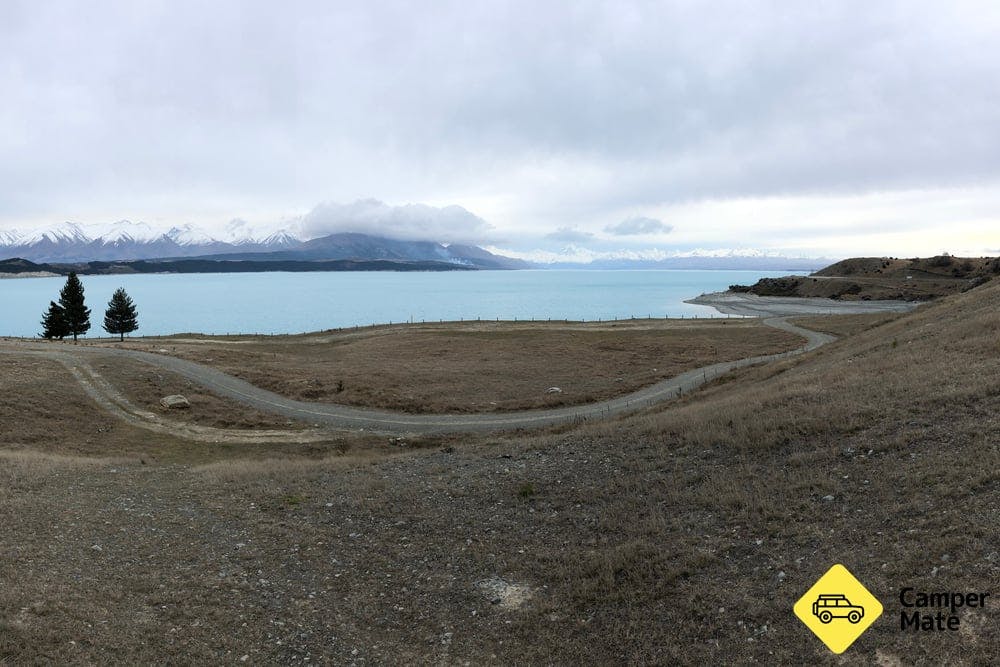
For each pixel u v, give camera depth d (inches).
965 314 1423.5
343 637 442.6
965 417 626.8
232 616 464.4
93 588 489.7
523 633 439.8
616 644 411.5
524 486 719.7
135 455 1291.8
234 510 701.9
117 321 3880.4
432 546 588.4
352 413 1679.4
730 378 1823.3
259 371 2151.8
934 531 436.8
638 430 901.8
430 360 2524.6
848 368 1035.9
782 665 354.6
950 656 323.6
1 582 475.8
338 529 641.6
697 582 459.5
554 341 3058.6
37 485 780.0
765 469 635.5
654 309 7076.8
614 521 584.7
